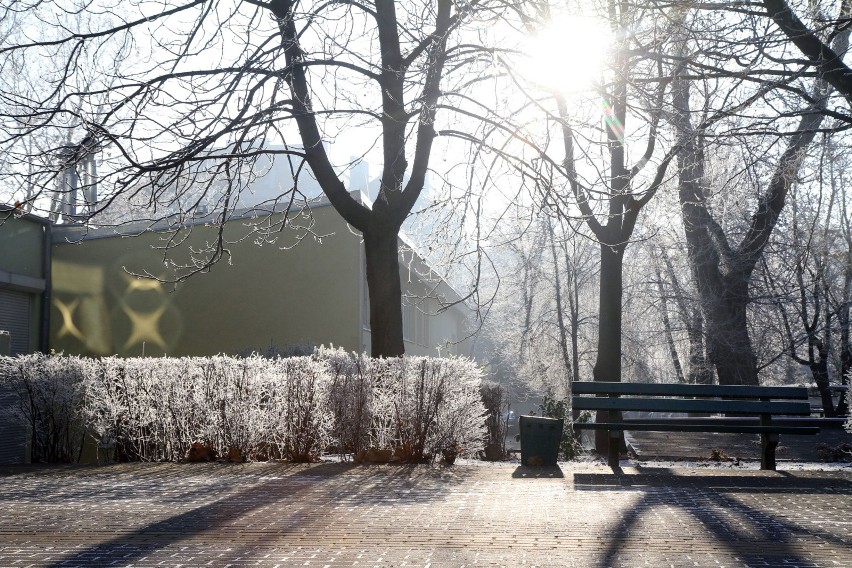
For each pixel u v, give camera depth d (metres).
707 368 30.14
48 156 13.91
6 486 8.85
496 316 43.72
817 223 31.28
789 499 7.57
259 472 9.92
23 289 23.02
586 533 6.05
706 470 9.95
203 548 5.69
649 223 27.17
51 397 11.98
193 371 11.80
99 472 10.11
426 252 17.41
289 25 14.10
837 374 36.53
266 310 23.16
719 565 5.07
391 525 6.41
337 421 11.28
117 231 24.20
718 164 24.45
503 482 8.88
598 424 10.26
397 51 14.53
